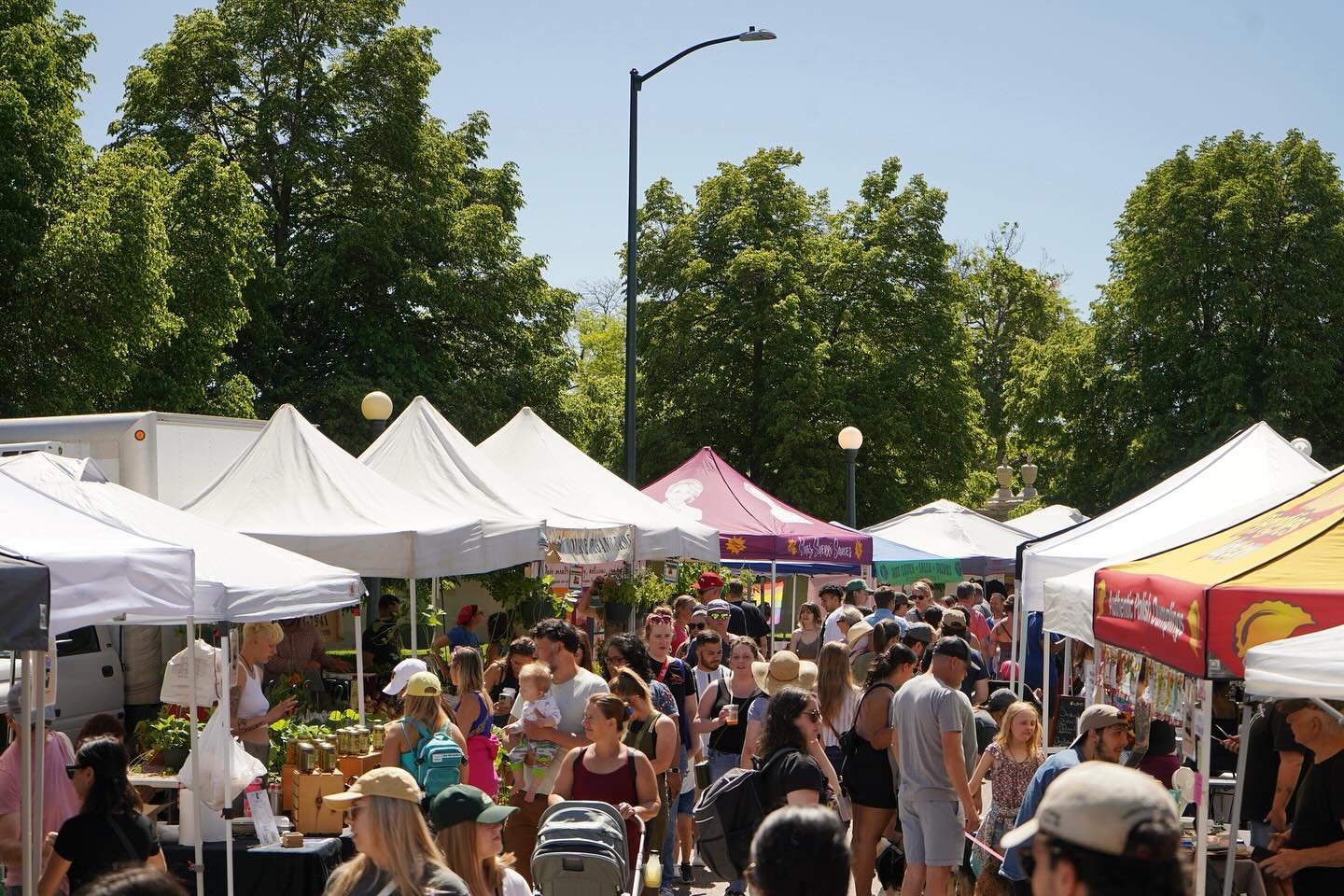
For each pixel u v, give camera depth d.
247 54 34.78
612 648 9.58
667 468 40.56
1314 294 38.81
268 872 8.02
